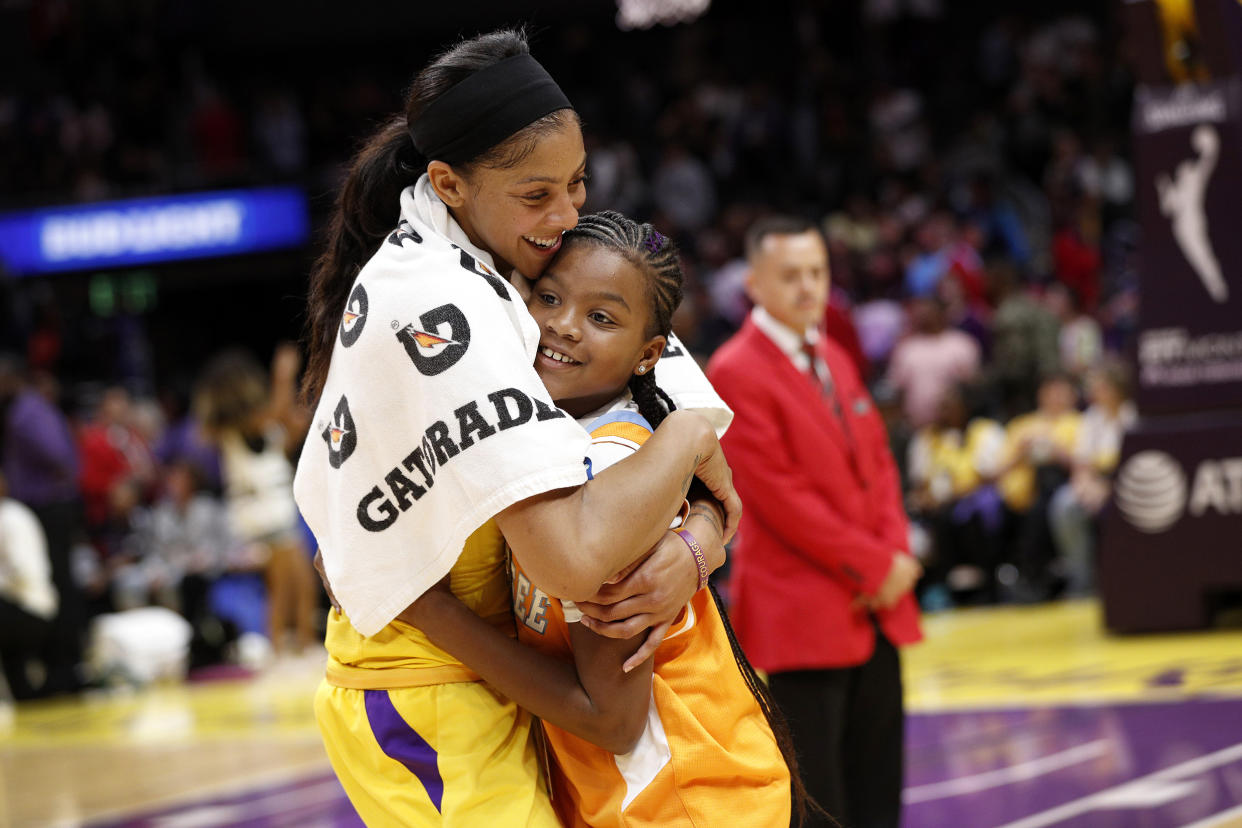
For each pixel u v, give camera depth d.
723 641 1.70
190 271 12.26
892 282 11.03
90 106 14.92
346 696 1.68
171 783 5.00
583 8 15.16
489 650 1.58
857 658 3.00
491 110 1.56
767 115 13.80
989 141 12.38
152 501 9.74
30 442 7.61
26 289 12.35
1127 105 12.57
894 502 3.27
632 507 1.51
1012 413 8.62
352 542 1.58
